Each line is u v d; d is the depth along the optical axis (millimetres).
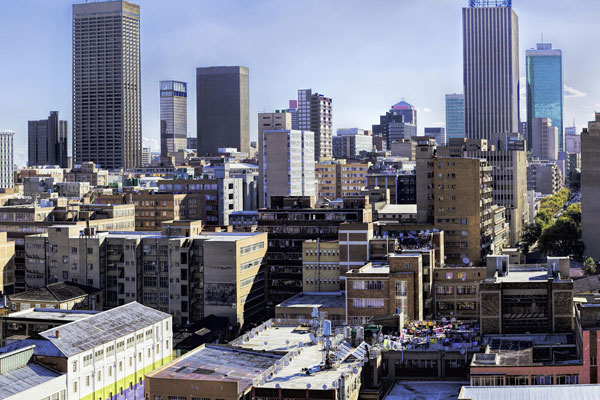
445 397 180375
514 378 170250
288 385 168125
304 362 190000
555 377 169750
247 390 178375
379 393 182500
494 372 171000
